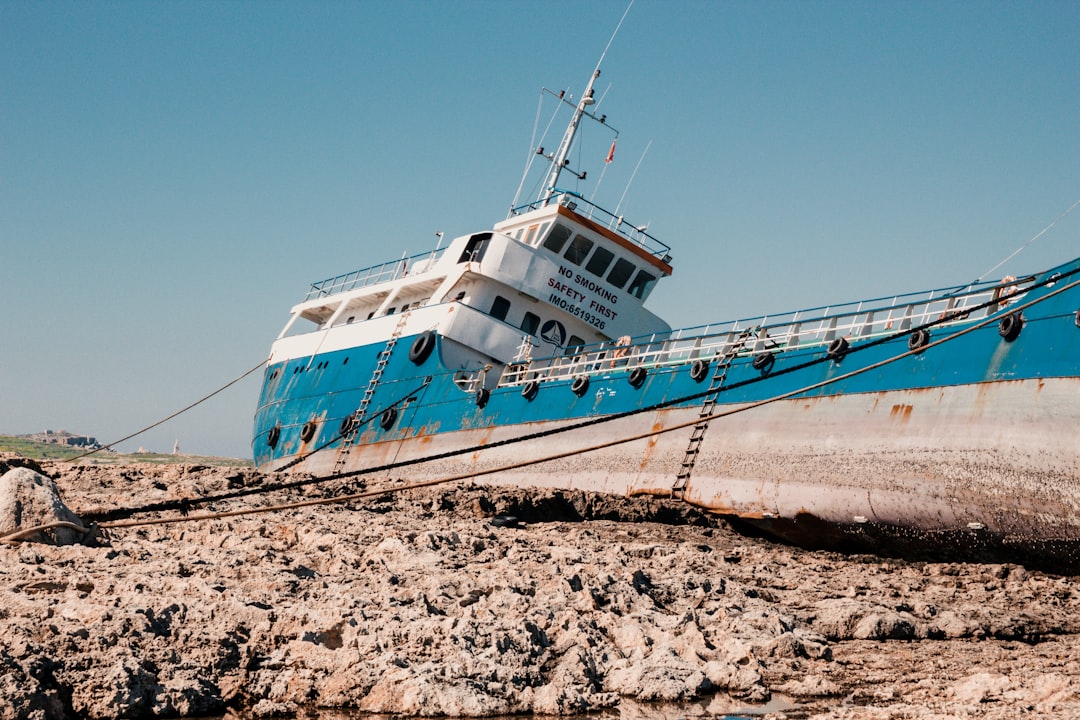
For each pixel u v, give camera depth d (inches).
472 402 1485.0
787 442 1075.3
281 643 531.2
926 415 967.6
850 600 757.3
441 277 1664.6
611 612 631.8
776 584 832.3
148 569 652.7
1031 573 905.5
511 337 1558.8
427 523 995.9
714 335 1208.8
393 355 1658.5
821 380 1071.6
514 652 530.9
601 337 1617.9
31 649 472.7
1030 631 697.6
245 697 483.5
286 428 1852.9
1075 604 797.2
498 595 623.8
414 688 478.9
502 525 1079.6
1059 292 858.8
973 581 887.1
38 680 449.1
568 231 1588.3
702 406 1183.6
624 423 1268.5
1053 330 901.2
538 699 485.7
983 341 950.4
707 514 1141.1
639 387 1278.3
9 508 714.8
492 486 1258.6
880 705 494.0
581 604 634.8
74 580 600.1
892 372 1010.7
